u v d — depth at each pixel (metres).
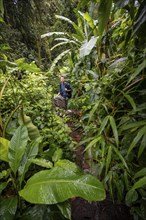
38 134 1.98
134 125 1.43
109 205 1.79
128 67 2.00
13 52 5.17
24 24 5.32
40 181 1.10
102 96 2.09
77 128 2.81
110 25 2.54
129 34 1.89
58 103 3.95
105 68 2.64
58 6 7.76
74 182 1.04
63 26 7.70
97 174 1.72
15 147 1.40
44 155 1.81
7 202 1.23
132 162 1.62
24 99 2.71
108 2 1.33
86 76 3.17
